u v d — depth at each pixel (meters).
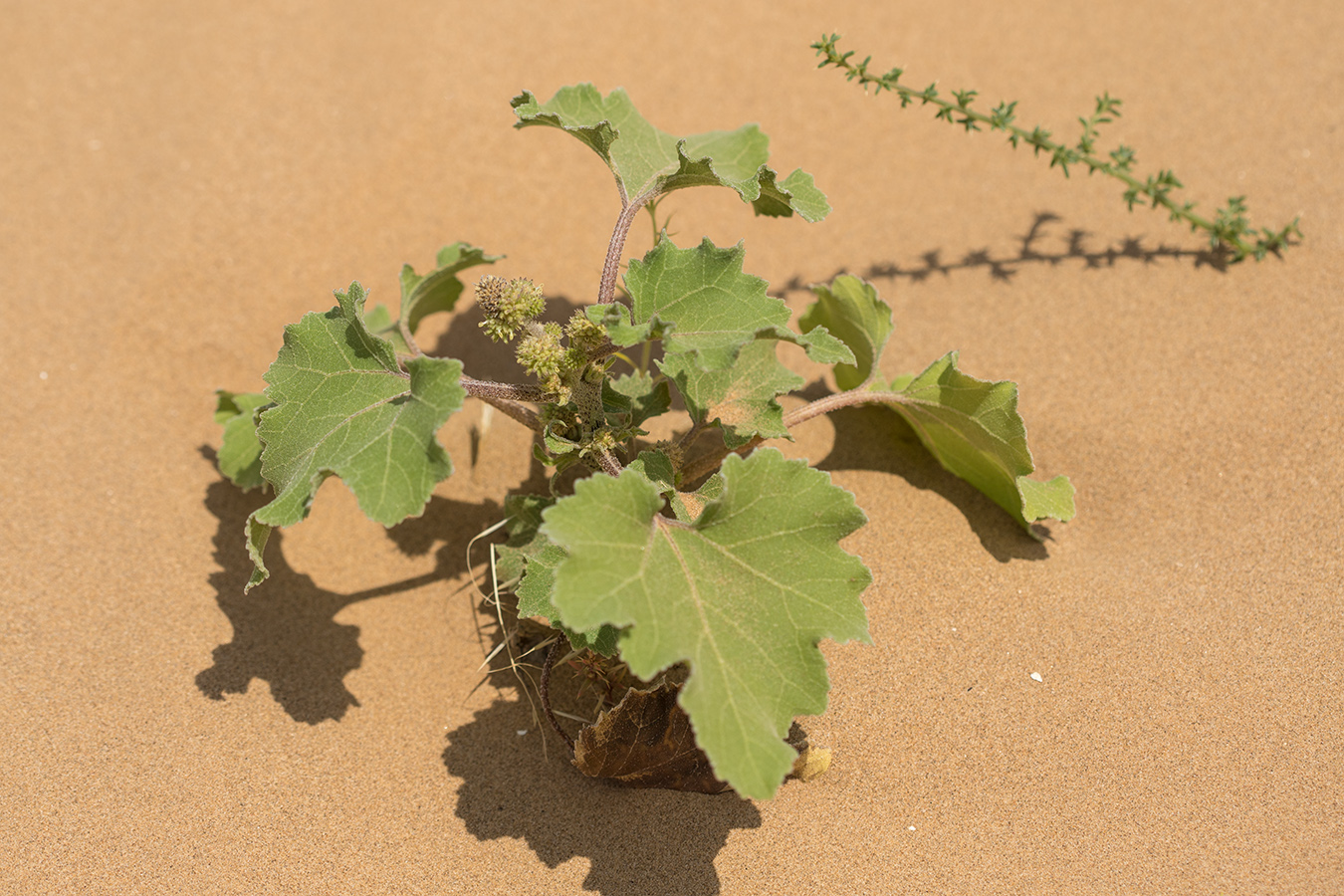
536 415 0.52
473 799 0.50
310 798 0.49
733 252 0.48
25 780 0.50
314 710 0.51
